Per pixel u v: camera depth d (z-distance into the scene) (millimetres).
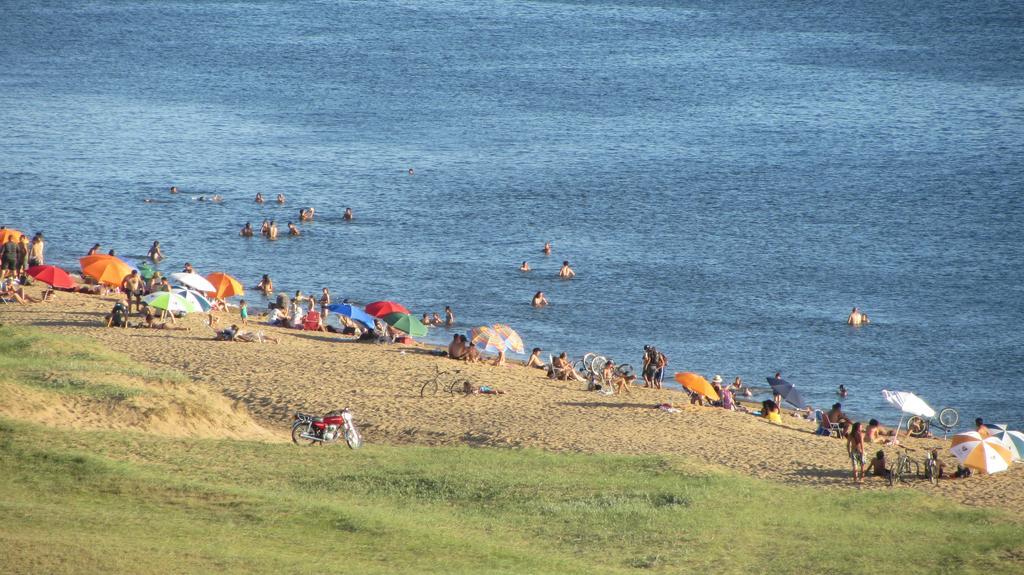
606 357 195625
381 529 87812
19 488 89500
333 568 76938
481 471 110812
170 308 171875
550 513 98500
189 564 74125
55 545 73875
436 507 99125
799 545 92688
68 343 149875
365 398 147625
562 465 116000
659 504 102875
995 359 195500
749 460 127562
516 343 178625
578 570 82812
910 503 109500
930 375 188375
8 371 128125
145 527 82438
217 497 92125
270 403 143000
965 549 93062
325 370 160250
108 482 92438
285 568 75625
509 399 152125
